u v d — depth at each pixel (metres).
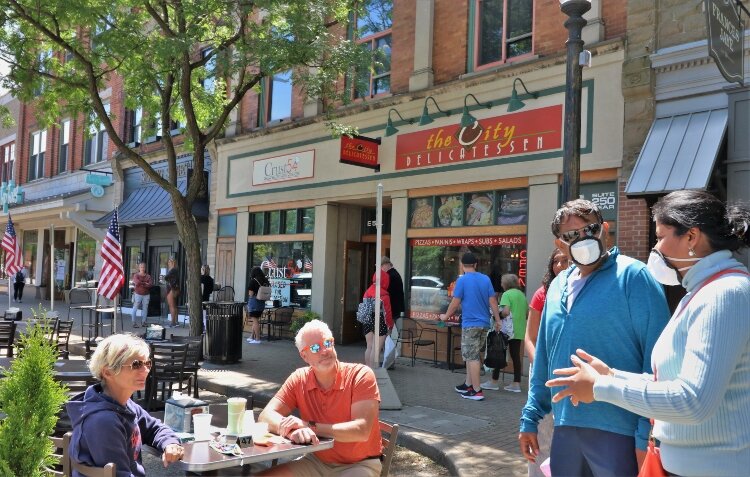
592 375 2.23
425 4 11.66
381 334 10.02
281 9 10.26
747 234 2.15
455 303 8.41
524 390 8.80
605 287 2.76
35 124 27.11
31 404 3.01
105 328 15.70
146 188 20.03
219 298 15.30
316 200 13.77
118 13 10.78
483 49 11.05
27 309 20.80
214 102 13.12
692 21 8.34
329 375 3.89
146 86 11.95
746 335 1.96
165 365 7.48
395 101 12.01
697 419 1.92
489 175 10.44
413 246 11.80
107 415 3.13
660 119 8.52
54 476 3.09
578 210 2.82
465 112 10.25
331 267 13.66
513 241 10.19
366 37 13.10
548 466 2.99
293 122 14.13
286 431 3.66
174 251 18.67
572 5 6.32
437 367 10.70
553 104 9.70
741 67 7.00
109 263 10.59
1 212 27.38
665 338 2.24
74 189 23.89
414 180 11.66
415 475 5.66
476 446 6.08
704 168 7.57
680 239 2.20
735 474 1.96
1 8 10.77
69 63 12.25
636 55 8.79
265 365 10.80
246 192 15.67
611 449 2.60
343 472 3.75
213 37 11.52
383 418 7.16
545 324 3.01
